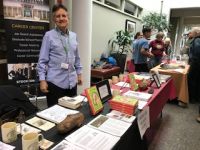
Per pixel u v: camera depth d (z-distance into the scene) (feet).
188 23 32.40
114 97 5.22
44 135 3.62
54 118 4.25
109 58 16.12
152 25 23.44
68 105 4.93
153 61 15.64
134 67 14.99
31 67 10.69
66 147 3.24
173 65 13.92
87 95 4.62
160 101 7.27
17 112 5.30
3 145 3.27
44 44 6.01
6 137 3.34
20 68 10.41
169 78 9.87
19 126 3.90
